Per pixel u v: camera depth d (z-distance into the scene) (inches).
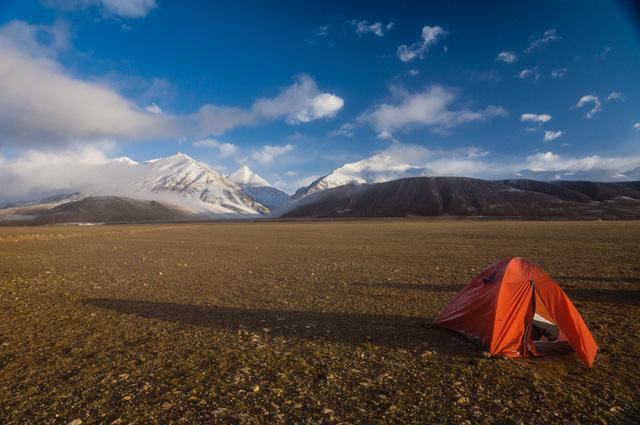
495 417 269.7
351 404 287.6
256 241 2016.5
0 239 2262.6
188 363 368.5
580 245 1489.9
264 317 532.4
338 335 452.8
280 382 325.1
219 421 263.4
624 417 269.7
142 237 2507.4
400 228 3272.6
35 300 644.1
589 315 530.0
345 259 1184.8
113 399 296.0
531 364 366.3
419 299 636.1
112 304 613.9
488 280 442.3
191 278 862.5
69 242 2100.1
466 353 393.7
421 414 273.4
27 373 346.3
